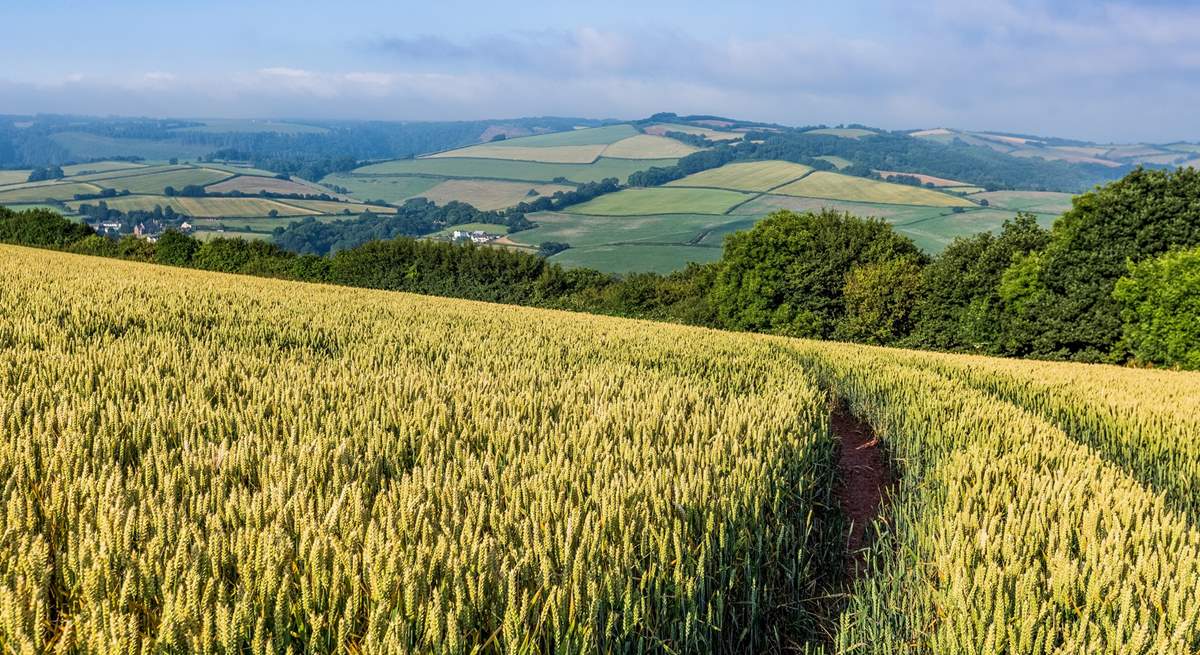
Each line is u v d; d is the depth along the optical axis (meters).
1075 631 3.44
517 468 4.87
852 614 4.61
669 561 3.94
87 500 3.69
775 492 5.34
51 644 2.61
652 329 19.95
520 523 3.86
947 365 16.00
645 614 3.47
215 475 4.40
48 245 70.81
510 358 10.83
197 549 3.11
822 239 52.88
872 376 12.03
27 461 4.13
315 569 3.04
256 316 14.59
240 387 7.02
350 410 6.24
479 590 3.13
